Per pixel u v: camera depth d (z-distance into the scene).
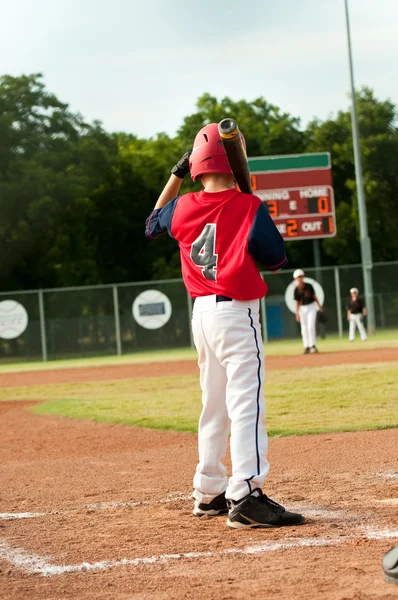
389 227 65.19
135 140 92.81
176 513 7.91
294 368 26.98
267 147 71.25
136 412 18.06
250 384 7.18
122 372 32.59
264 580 5.44
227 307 7.16
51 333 48.19
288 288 47.47
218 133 7.38
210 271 7.19
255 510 7.07
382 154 66.12
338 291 47.06
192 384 24.41
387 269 50.22
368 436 12.45
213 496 7.67
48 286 64.56
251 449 7.14
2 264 61.34
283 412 16.17
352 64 48.72
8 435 15.80
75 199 63.09
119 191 70.75
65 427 16.52
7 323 47.69
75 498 9.01
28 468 11.61
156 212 7.73
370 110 68.12
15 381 31.69
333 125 68.50
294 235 44.06
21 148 62.84
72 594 5.43
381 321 50.34
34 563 6.32
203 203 7.27
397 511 7.39
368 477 9.16
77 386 26.78
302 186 44.00
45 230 62.28
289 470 9.91
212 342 7.28
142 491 9.19
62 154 63.78
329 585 5.20
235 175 7.11
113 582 5.66
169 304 48.53
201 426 7.68
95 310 49.25
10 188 59.81
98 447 13.52
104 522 7.67
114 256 70.62
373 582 5.18
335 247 65.25
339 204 66.50
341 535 6.62
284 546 6.38
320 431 13.32
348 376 22.73
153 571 5.89
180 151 73.69
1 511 8.48
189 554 6.32
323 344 42.19
